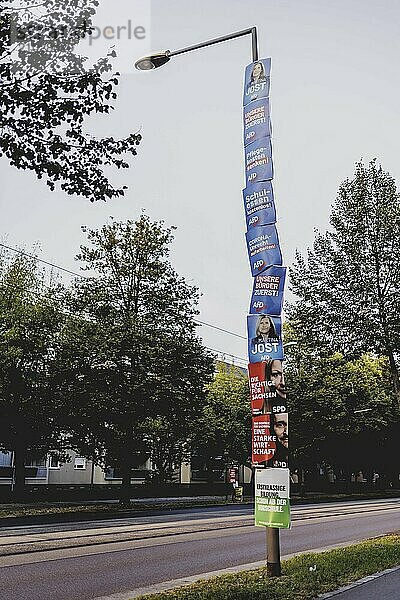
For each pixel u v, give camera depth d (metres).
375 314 18.92
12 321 33.66
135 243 34.78
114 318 33.88
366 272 19.02
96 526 23.09
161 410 33.62
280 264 11.79
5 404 33.06
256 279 11.99
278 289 11.73
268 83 12.21
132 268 34.66
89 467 52.66
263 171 12.12
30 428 33.97
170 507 34.31
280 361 11.48
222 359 56.66
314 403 51.50
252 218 12.19
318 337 19.44
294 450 52.00
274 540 11.62
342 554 14.59
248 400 51.00
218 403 50.81
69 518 26.69
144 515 29.28
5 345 32.81
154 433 40.38
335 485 69.88
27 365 34.06
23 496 37.34
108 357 32.47
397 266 18.77
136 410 32.88
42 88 8.39
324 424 51.84
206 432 49.16
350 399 54.16
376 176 19.42
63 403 33.03
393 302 18.73
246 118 12.44
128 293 34.72
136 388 32.31
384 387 53.91
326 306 19.39
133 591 11.38
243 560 15.41
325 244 19.58
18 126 8.52
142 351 32.84
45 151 8.69
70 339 33.16
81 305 34.25
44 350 33.97
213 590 10.15
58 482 51.06
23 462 37.06
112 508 32.09
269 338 11.65
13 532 20.56
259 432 11.57
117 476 53.88
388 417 57.50
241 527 23.98
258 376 11.68
